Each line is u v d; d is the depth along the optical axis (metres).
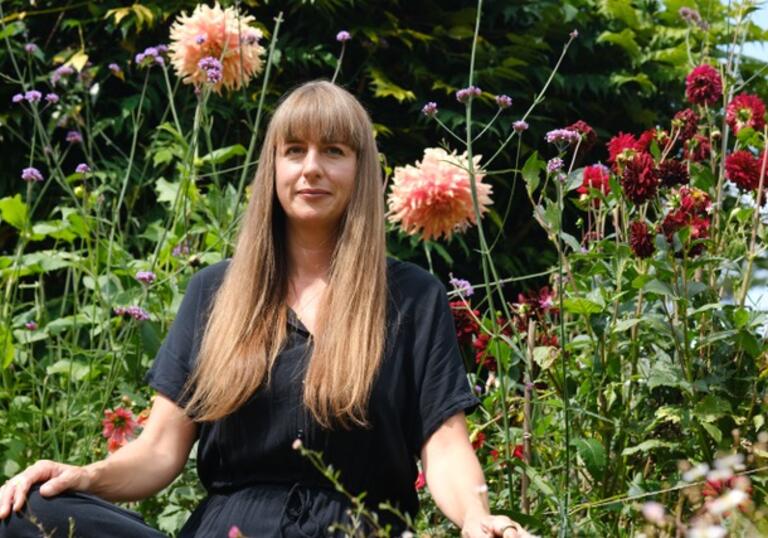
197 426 2.10
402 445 2.00
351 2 4.77
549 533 2.32
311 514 1.92
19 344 3.27
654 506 1.88
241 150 3.44
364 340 2.00
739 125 2.89
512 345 2.32
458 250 4.75
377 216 2.11
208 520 1.98
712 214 2.74
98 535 1.83
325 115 2.09
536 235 4.90
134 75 4.85
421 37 4.88
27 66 4.81
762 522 2.00
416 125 4.88
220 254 3.12
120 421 2.64
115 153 4.82
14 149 4.75
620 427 2.44
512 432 2.54
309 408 1.97
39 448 2.93
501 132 4.89
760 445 2.33
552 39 5.23
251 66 3.26
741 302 2.53
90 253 3.27
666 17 5.51
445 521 2.43
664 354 2.54
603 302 2.47
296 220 2.12
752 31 4.84
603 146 5.12
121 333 3.04
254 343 2.03
